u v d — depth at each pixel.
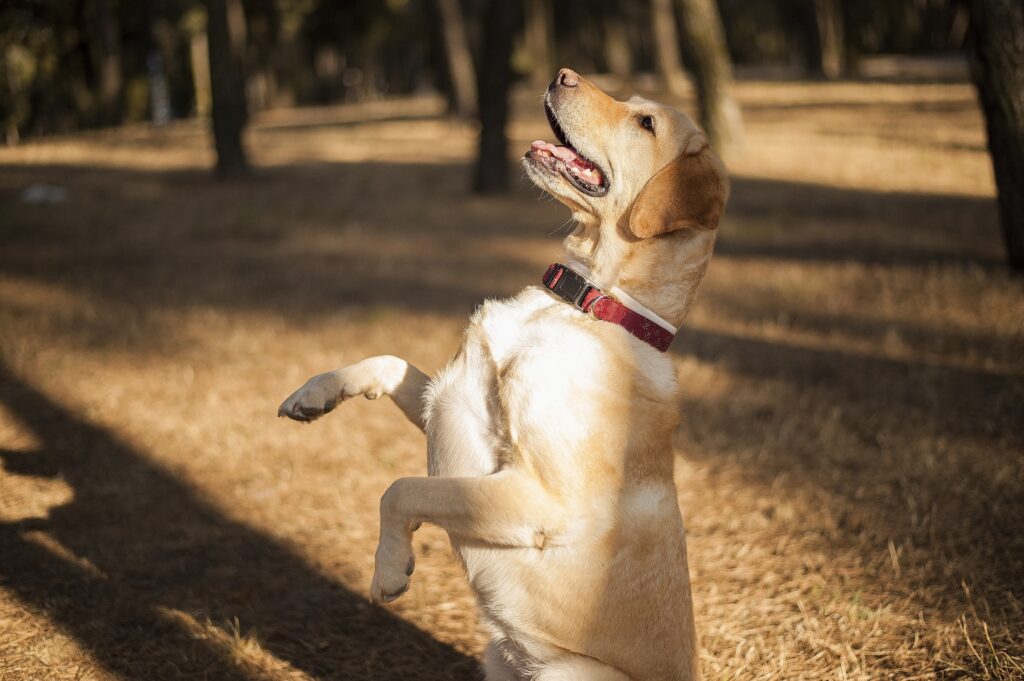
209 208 12.61
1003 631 3.54
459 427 2.81
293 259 9.79
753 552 4.25
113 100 29.83
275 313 7.72
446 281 8.91
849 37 41.69
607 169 3.03
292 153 19.92
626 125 3.03
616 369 2.77
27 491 4.59
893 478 4.89
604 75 55.34
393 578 2.73
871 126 20.64
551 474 2.64
